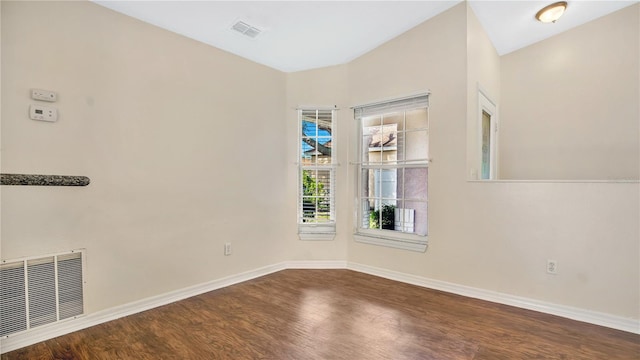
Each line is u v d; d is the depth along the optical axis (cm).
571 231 239
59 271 216
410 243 320
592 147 333
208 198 303
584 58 336
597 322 229
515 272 262
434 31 303
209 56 305
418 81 315
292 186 378
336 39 322
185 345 203
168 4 242
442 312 251
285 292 298
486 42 339
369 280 331
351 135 370
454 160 292
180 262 282
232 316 246
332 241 377
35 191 207
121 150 245
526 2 289
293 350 197
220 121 313
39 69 207
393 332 219
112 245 241
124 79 247
